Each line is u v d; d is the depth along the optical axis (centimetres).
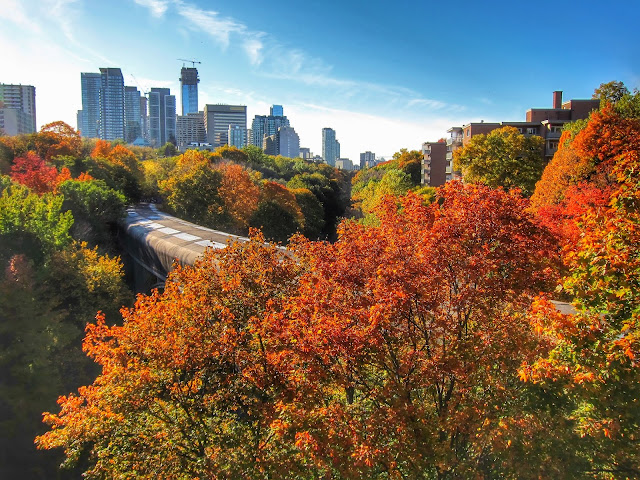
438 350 1228
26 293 2798
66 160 7169
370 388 1310
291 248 1892
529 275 1120
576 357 980
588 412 978
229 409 1633
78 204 5162
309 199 8625
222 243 4141
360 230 1518
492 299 1153
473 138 6397
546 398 1150
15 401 2377
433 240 1151
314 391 1278
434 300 1134
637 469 941
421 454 1126
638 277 894
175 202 6450
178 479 1448
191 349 1517
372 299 1173
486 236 1138
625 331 894
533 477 1010
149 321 1714
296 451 1327
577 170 3756
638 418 919
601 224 1007
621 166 1038
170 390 1562
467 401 1190
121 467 1512
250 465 1377
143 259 4866
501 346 1145
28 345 2588
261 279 1791
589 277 963
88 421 1516
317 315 1186
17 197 3828
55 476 2328
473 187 1240
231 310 1709
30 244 3438
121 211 5931
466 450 1252
